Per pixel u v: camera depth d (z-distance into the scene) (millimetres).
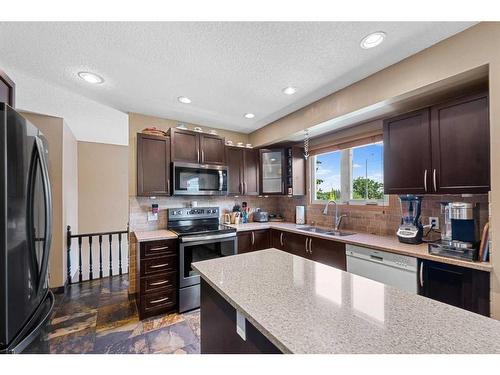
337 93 2322
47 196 1320
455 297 1540
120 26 1398
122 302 2703
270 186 3678
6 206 975
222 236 2793
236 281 1086
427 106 1879
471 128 1604
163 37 1507
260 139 3668
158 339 1981
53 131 3047
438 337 660
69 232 3367
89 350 1835
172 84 2164
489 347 618
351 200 2947
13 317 998
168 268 2453
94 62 1784
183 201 3246
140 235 2529
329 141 3133
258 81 2117
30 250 1146
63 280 3012
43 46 1573
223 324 1126
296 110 2885
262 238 3246
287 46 1612
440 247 1647
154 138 2748
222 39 1536
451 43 1515
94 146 4711
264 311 811
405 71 1759
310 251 2691
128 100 2533
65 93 2340
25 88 2217
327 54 1708
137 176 2662
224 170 3227
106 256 4680
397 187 2086
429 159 1850
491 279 1372
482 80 1575
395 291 976
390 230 2494
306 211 3561
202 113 2963
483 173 1543
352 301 887
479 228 1743
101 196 4742
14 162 1031
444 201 2010
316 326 717
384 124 2193
